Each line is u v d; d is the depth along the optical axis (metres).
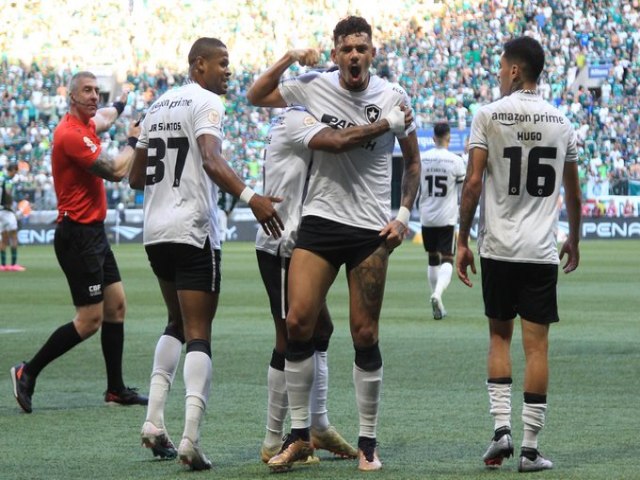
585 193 98.94
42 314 37.62
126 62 110.00
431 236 36.81
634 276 55.44
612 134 107.00
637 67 112.75
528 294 14.51
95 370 24.39
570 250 15.50
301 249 14.38
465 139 101.19
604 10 117.25
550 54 113.56
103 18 112.62
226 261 68.25
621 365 24.39
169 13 113.50
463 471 13.95
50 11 112.12
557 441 15.95
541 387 14.13
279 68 14.65
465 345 28.44
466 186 14.75
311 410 15.04
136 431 17.16
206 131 14.53
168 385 15.10
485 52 113.56
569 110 107.94
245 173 100.12
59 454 15.31
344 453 15.16
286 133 14.53
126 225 91.50
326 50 112.62
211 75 15.37
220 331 32.00
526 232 14.50
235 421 17.86
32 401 20.25
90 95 19.64
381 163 14.55
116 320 19.83
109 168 19.23
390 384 21.80
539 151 14.59
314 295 14.23
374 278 14.35
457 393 20.67
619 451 15.19
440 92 109.00
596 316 36.25
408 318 35.94
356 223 14.34
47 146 98.81
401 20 116.06
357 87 14.44
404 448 15.57
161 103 15.19
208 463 14.23
